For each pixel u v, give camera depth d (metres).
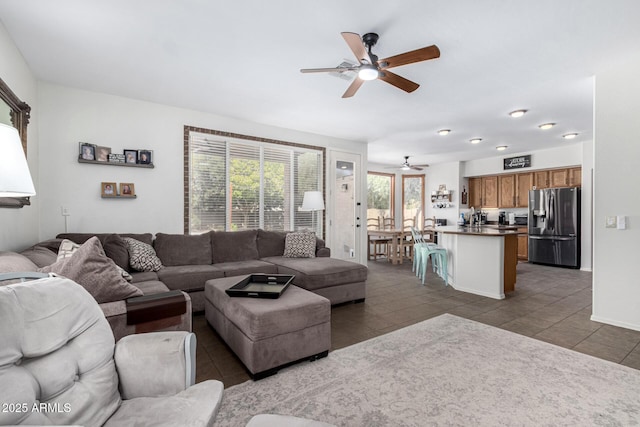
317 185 5.39
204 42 2.45
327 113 4.21
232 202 4.48
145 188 3.79
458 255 4.37
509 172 7.23
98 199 3.51
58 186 3.28
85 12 2.07
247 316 2.02
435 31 2.27
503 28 2.23
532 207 6.51
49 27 2.25
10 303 0.96
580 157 5.95
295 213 5.14
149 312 1.74
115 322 1.68
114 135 3.59
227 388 1.88
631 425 1.55
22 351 0.93
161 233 3.69
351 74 3.00
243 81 3.20
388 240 7.10
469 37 2.35
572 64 2.79
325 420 1.59
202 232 4.22
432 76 3.03
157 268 3.26
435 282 4.85
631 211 2.79
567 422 1.57
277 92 3.49
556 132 5.14
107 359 1.14
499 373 2.04
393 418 1.60
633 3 1.95
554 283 4.73
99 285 1.69
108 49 2.56
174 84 3.28
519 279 5.01
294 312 2.11
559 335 2.68
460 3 1.96
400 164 8.47
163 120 3.91
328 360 2.23
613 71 2.87
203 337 2.65
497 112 4.13
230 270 3.43
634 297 2.80
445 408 1.68
